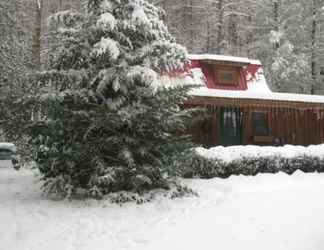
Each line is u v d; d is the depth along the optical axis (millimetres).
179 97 10914
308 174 14367
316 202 9820
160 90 10625
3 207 9875
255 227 8047
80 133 10609
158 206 9875
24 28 21906
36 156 10859
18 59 19797
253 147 14438
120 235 7809
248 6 36375
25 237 7680
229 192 11406
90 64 10992
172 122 10867
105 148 10531
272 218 8594
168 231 8016
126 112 10156
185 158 11031
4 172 16547
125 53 10781
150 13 11688
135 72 10250
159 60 10930
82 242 7449
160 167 10609
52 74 10672
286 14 32562
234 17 36750
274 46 32031
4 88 17578
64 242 7453
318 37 31703
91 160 10367
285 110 18172
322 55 31562
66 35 11297
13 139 11922
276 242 7129
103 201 10125
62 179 10484
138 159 10867
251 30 35250
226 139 17312
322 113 18594
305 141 18312
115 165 10516
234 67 19984
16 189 12516
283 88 32125
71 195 10695
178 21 35969
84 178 10875
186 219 8820
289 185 12430
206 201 10336
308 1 32125
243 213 9086
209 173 13727
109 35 10844
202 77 19188
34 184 13375
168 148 10750
